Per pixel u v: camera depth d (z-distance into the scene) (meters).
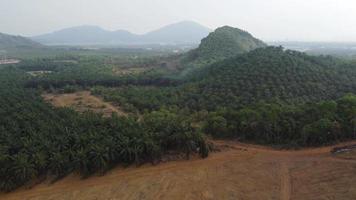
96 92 184.38
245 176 78.62
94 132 92.38
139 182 77.62
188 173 80.75
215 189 73.75
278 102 121.50
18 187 77.06
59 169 79.75
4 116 114.94
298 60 162.12
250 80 144.75
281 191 71.94
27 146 84.69
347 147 89.50
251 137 98.56
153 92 165.12
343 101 104.81
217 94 140.12
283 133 95.62
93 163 80.12
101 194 73.75
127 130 91.50
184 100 144.38
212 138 102.12
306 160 84.62
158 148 85.06
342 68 166.12
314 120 95.94
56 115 116.12
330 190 70.56
